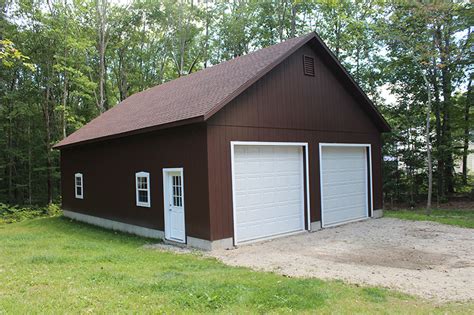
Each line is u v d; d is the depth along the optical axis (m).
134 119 11.69
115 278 5.58
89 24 25.67
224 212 8.56
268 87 9.78
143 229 10.70
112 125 12.70
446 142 18.77
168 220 9.72
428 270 6.36
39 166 25.34
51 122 25.31
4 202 24.94
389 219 12.62
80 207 14.56
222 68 12.59
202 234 8.51
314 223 10.82
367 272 6.23
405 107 19.97
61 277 5.61
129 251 8.31
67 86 24.86
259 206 9.53
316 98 11.16
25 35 21.80
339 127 11.86
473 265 6.65
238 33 29.38
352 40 22.52
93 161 13.48
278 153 10.10
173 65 33.38
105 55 29.50
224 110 8.71
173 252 8.30
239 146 9.15
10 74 23.06
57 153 24.11
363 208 12.82
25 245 9.08
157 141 10.00
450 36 17.83
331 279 5.80
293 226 10.37
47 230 12.72
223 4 31.62
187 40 31.69
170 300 4.55
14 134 25.19
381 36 16.09
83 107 28.11
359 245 8.62
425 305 4.61
